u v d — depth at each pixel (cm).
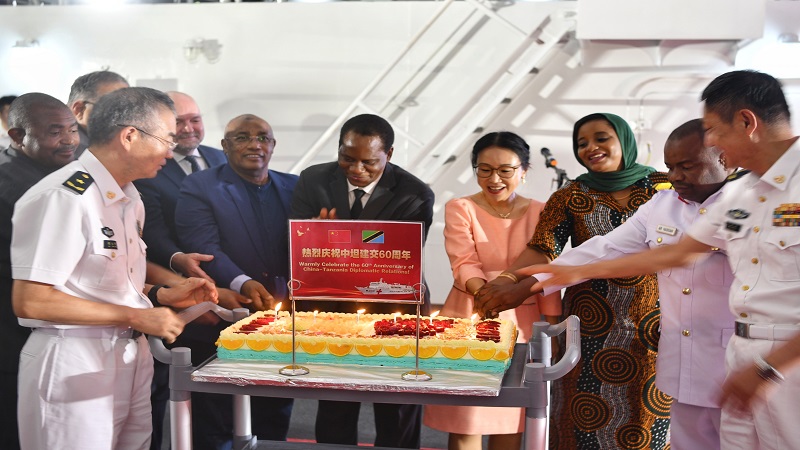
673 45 545
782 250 204
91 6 604
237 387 220
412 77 601
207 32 603
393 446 325
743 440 223
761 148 210
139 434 255
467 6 592
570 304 284
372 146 312
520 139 307
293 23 599
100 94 361
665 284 261
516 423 294
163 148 245
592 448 282
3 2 614
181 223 351
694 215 254
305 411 431
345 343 229
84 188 232
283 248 356
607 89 574
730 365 221
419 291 220
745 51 551
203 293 274
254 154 348
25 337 307
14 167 309
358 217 326
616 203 283
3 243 301
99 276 235
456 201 313
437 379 215
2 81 609
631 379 276
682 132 249
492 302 271
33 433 234
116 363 238
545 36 574
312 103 604
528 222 307
